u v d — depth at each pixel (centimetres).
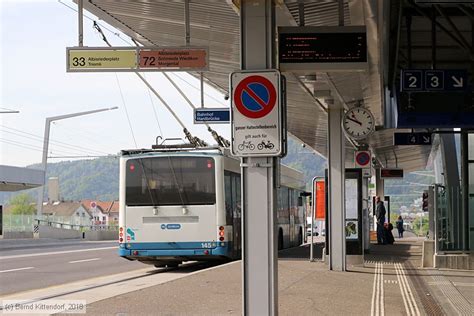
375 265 2522
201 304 1402
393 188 14400
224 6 1442
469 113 2194
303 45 1200
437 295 1678
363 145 2603
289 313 1316
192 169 2355
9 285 1977
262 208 1034
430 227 2623
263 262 1028
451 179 2941
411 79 1898
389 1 1331
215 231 2333
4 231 5909
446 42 2131
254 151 1032
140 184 2364
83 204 13900
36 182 5872
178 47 1289
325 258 2461
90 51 1288
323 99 2148
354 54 1195
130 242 2347
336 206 2241
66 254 3562
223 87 2538
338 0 1256
